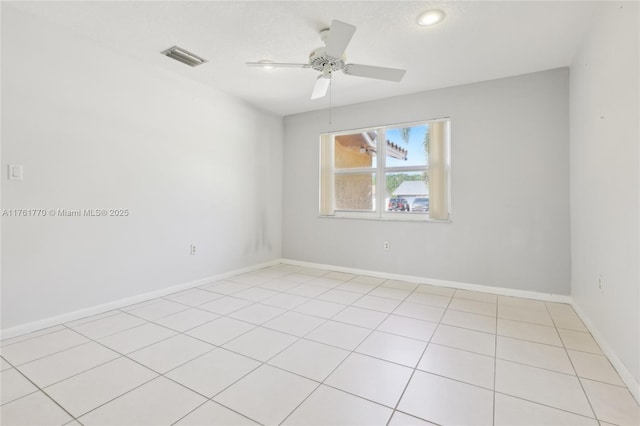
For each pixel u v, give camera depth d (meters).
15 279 2.42
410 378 1.89
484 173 3.69
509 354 2.19
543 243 3.40
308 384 1.82
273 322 2.74
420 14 2.38
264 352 2.20
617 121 1.98
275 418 1.53
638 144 1.69
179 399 1.68
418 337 2.46
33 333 2.47
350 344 2.33
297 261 5.15
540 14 2.37
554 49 2.91
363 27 2.56
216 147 4.09
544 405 1.64
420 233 4.07
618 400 1.68
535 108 3.43
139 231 3.25
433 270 4.00
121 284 3.10
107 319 2.79
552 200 3.36
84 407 1.60
